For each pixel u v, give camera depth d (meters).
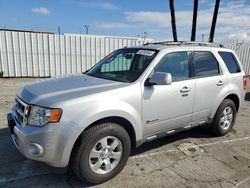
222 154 4.46
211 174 3.76
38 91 3.39
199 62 4.69
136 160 4.11
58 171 3.20
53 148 3.01
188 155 4.37
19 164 3.83
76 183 3.42
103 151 3.36
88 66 14.18
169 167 3.93
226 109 5.27
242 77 5.54
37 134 2.99
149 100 3.76
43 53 13.17
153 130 3.97
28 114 3.14
